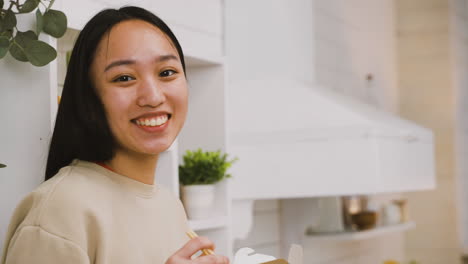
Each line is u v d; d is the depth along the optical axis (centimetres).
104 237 93
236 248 245
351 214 294
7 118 116
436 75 406
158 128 101
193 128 188
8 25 111
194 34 228
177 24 219
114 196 100
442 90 404
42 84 116
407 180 242
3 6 117
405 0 416
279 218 278
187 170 176
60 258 87
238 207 234
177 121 104
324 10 322
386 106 395
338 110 224
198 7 231
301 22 277
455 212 397
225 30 246
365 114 228
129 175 105
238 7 250
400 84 416
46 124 116
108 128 100
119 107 98
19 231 90
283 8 263
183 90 104
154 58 100
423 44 410
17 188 116
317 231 284
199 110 188
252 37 254
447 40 404
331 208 283
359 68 362
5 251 95
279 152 227
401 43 416
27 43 111
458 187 400
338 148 220
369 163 215
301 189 224
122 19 101
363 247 354
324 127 222
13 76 116
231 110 238
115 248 96
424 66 409
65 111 101
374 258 367
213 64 186
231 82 245
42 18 114
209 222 173
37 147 116
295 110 229
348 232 279
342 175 219
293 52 268
